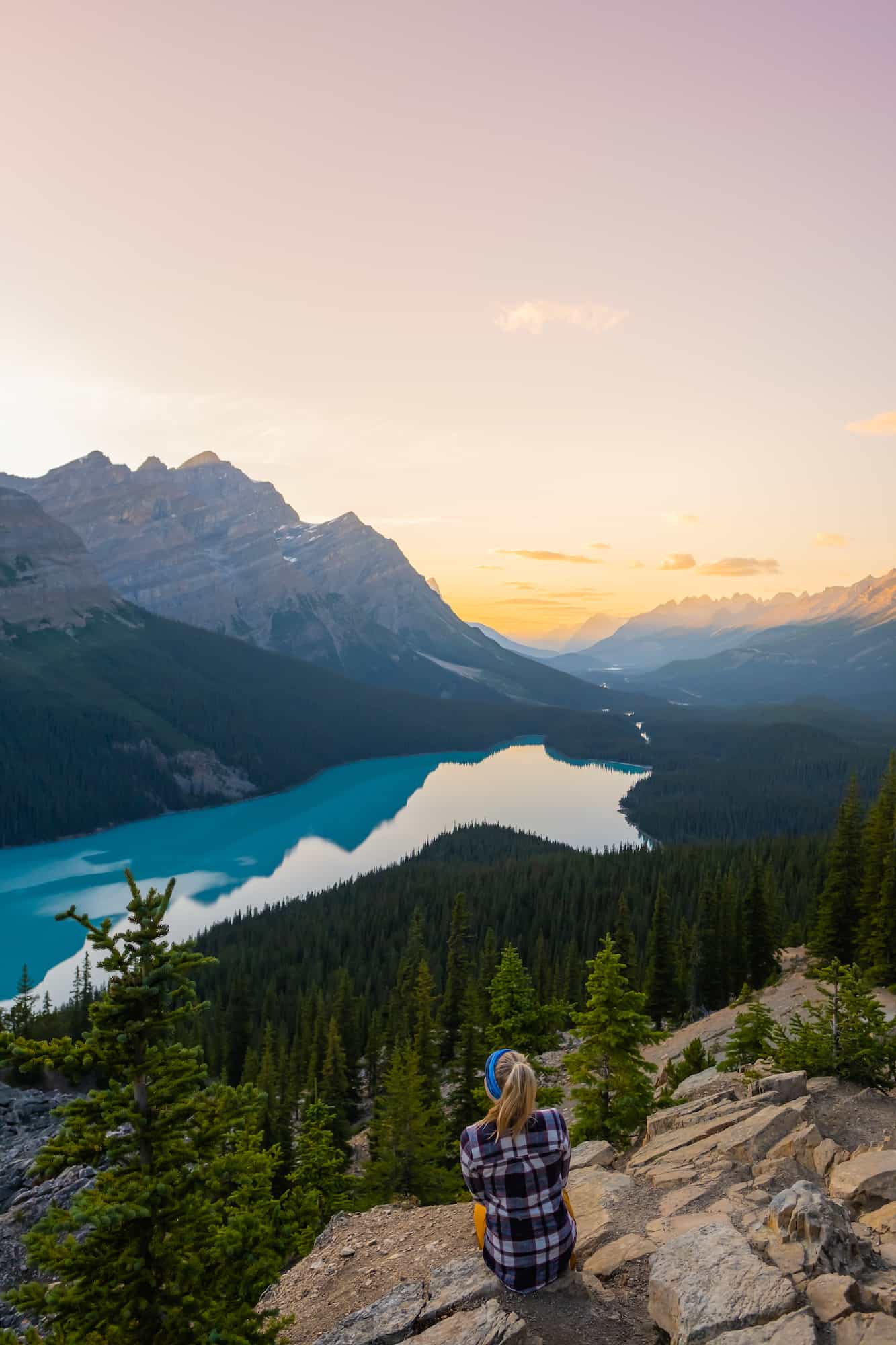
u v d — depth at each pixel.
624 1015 24.47
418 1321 7.12
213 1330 8.72
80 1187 25.05
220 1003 90.81
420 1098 34.88
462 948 72.38
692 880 119.12
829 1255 7.29
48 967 132.88
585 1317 7.05
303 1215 27.67
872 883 54.62
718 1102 16.08
